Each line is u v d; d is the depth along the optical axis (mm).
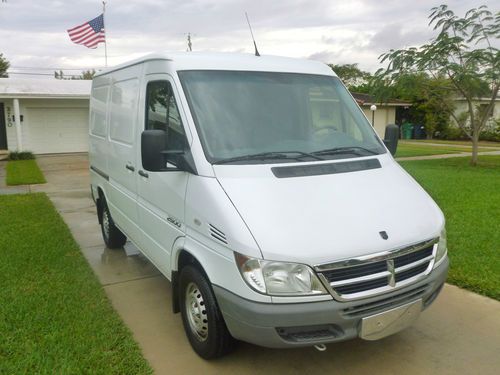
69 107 22156
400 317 3160
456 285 4980
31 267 5465
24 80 23172
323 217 3104
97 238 7090
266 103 3908
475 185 11258
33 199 9961
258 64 4172
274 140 3727
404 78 15680
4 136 21172
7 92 19703
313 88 4230
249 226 2971
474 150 16438
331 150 3912
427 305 3418
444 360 3613
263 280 2855
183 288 3766
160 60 4078
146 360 3588
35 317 4152
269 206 3111
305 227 3002
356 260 2938
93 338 3816
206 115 3641
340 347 3781
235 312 2980
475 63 14977
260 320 2859
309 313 2855
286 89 4078
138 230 4844
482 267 5340
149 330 4105
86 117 22641
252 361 3582
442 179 12414
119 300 4746
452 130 32656
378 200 3416
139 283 5203
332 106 4266
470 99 16031
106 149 5805
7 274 5215
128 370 3400
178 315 4395
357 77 50906
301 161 3598
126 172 4988
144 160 3457
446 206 8648
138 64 4617
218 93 3801
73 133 22469
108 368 3408
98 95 6289
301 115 3994
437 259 3445
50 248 6195
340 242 2953
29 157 19812
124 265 5805
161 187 3984
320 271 2859
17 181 12922
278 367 3514
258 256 2861
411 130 34812
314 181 3420
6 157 19500
